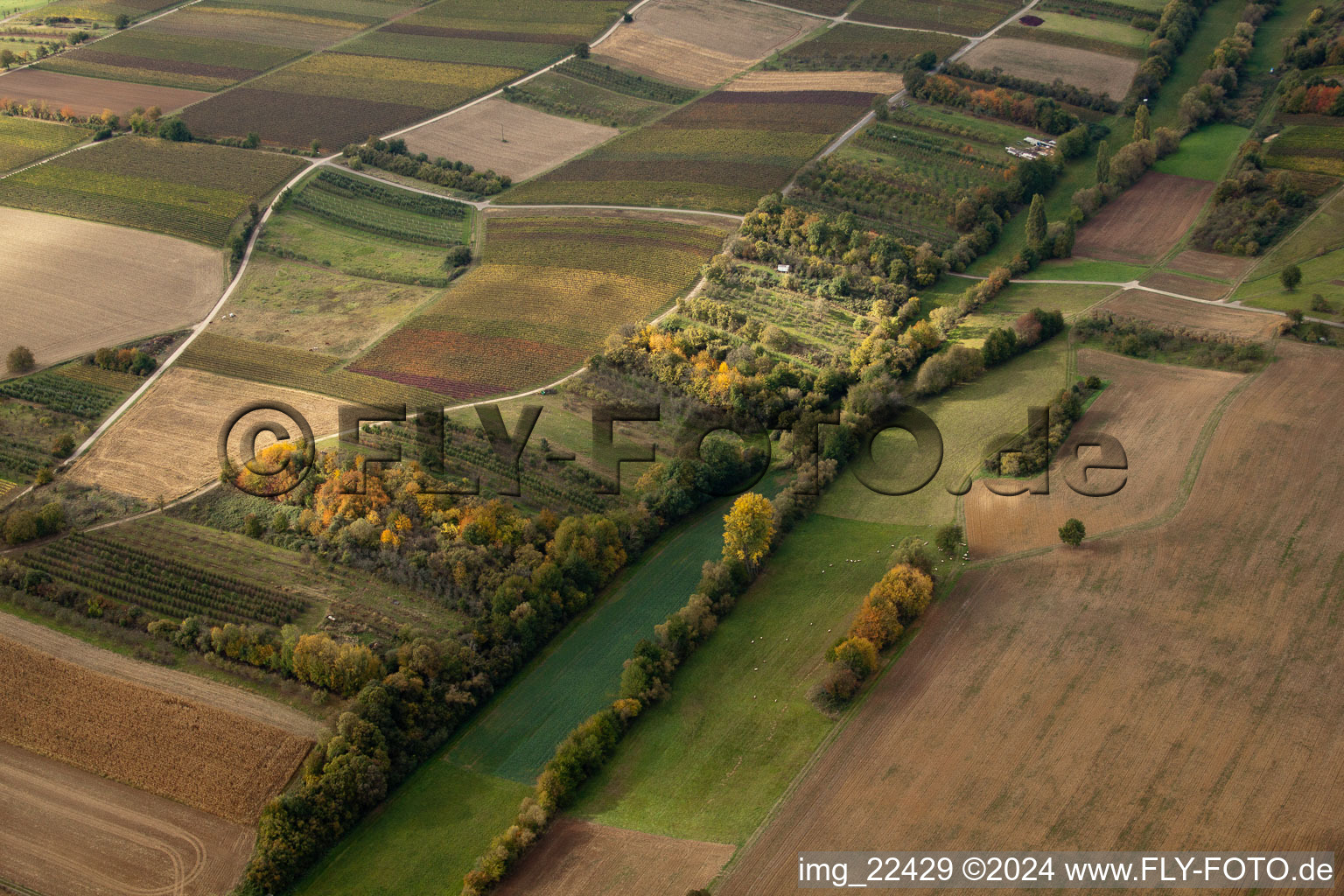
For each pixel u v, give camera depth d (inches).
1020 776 4665.4
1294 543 5718.5
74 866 4419.3
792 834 4510.3
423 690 5054.1
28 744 4872.0
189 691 5078.7
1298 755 4648.1
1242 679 5009.8
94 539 5999.0
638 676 5157.5
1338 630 5201.8
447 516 5969.5
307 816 4515.3
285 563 5826.8
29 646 5300.2
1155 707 4918.8
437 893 4397.1
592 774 4852.4
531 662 5452.8
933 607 5570.9
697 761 4891.7
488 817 4692.4
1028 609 5497.1
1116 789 4576.8
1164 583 5565.9
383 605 5561.0
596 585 5836.6
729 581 5762.8
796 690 5206.7
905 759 4790.8
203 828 4557.1
